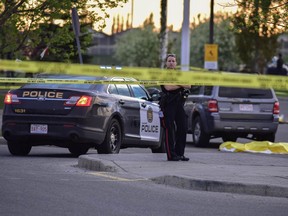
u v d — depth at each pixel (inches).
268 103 1964.8
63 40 2363.4
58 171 1192.8
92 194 958.4
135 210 866.1
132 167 1194.0
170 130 1285.7
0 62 1148.5
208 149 1927.9
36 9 2215.8
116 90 1510.8
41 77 1489.9
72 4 2268.7
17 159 1378.0
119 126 1497.3
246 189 1015.0
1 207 850.8
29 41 2385.6
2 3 2202.3
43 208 853.2
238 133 1982.0
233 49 7657.5
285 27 1937.7
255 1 1924.2
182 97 1289.4
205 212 871.1
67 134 1413.6
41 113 1425.9
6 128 1446.9
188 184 1042.1
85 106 1413.6
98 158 1261.1
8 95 1455.5
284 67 4707.2
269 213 877.8
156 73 1238.3
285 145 1652.3
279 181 1049.5
